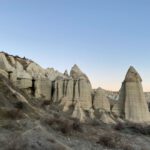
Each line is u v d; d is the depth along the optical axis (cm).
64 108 7188
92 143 2689
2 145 1691
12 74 6588
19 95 4375
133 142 3534
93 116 7181
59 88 8181
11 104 3834
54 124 3020
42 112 4347
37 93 7469
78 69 9412
